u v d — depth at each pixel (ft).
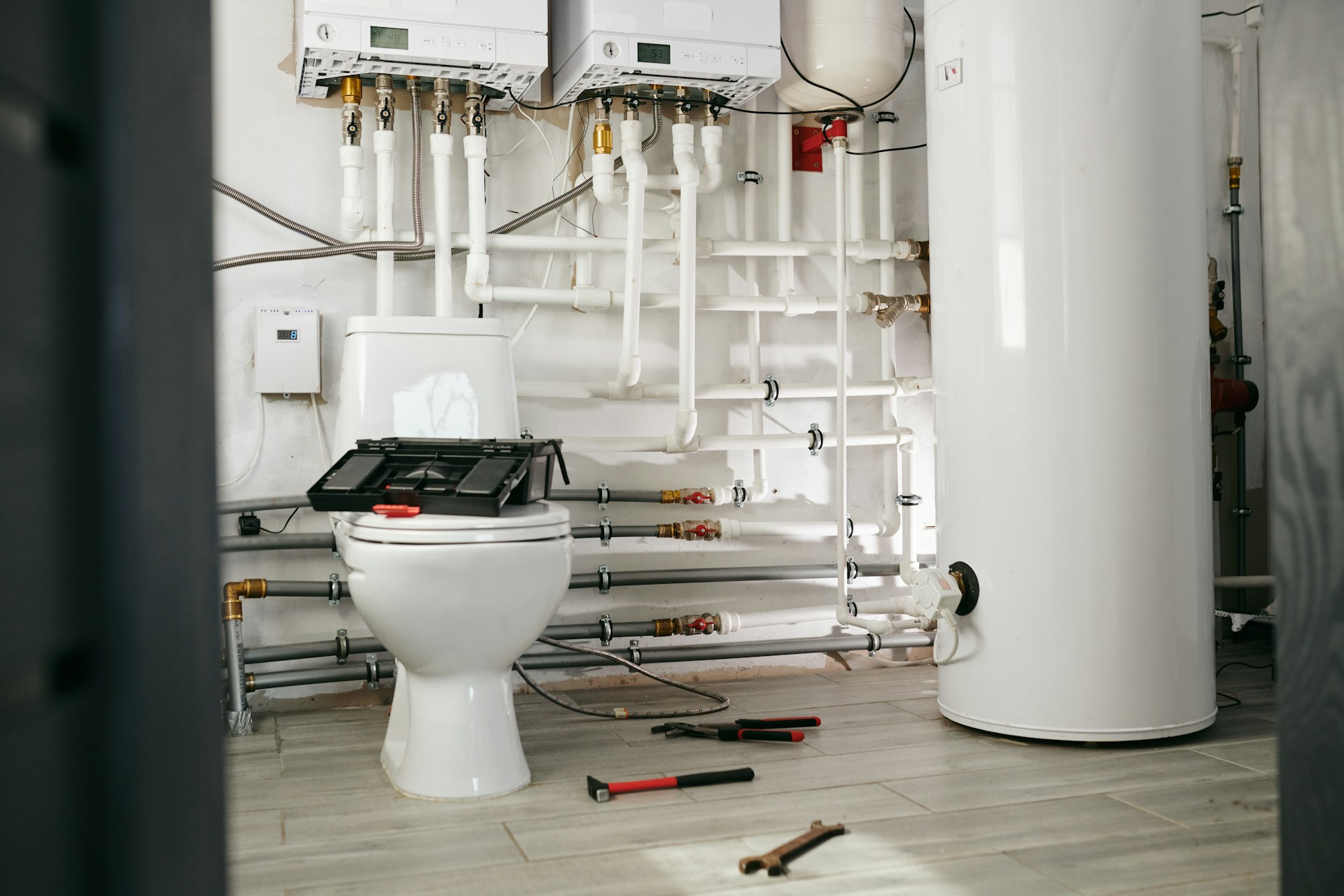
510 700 5.67
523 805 5.26
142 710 0.91
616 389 7.83
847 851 4.59
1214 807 5.15
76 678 0.87
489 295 7.57
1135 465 6.16
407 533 5.06
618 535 7.97
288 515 7.46
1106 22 6.15
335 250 7.29
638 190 7.50
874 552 8.90
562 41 7.71
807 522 8.39
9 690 0.82
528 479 5.71
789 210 8.43
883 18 7.76
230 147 7.37
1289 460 1.77
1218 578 8.66
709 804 5.27
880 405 8.91
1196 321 6.39
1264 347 9.78
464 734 5.42
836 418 8.50
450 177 7.82
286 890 4.22
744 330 8.55
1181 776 5.67
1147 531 6.18
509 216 7.97
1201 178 6.47
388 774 5.81
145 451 0.90
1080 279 6.16
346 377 6.68
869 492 8.88
